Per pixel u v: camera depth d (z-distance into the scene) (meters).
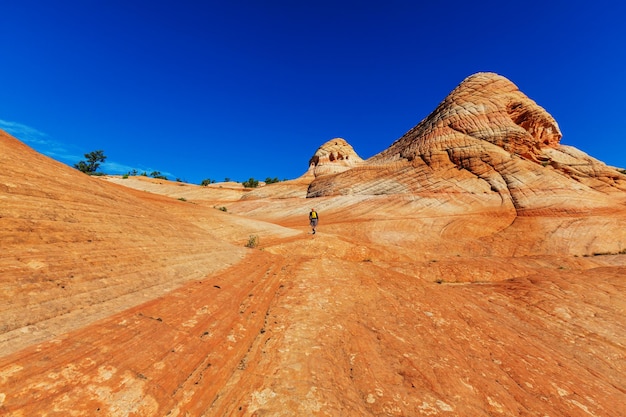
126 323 4.64
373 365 5.30
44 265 4.79
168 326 4.98
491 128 48.34
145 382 3.55
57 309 4.25
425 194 42.34
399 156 56.53
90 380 3.29
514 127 47.09
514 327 9.96
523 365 6.72
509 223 33.00
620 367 8.28
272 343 5.57
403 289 10.80
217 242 13.16
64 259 5.25
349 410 3.96
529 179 39.78
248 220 23.95
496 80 56.00
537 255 23.31
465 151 46.31
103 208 8.20
